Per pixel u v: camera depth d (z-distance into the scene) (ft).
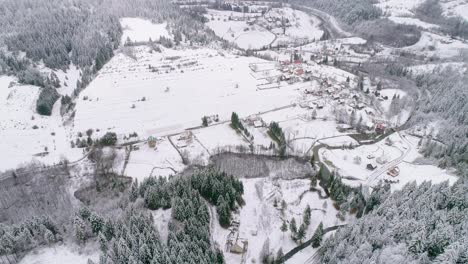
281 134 470.80
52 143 474.49
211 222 323.57
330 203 363.56
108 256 233.76
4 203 365.20
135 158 447.83
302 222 337.31
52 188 388.98
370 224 282.77
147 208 320.50
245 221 335.67
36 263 249.14
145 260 240.94
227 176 359.25
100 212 322.96
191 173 382.83
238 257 296.71
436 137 487.61
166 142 481.87
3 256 249.96
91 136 488.44
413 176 412.36
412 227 257.34
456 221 262.47
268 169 426.51
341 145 473.67
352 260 241.55
